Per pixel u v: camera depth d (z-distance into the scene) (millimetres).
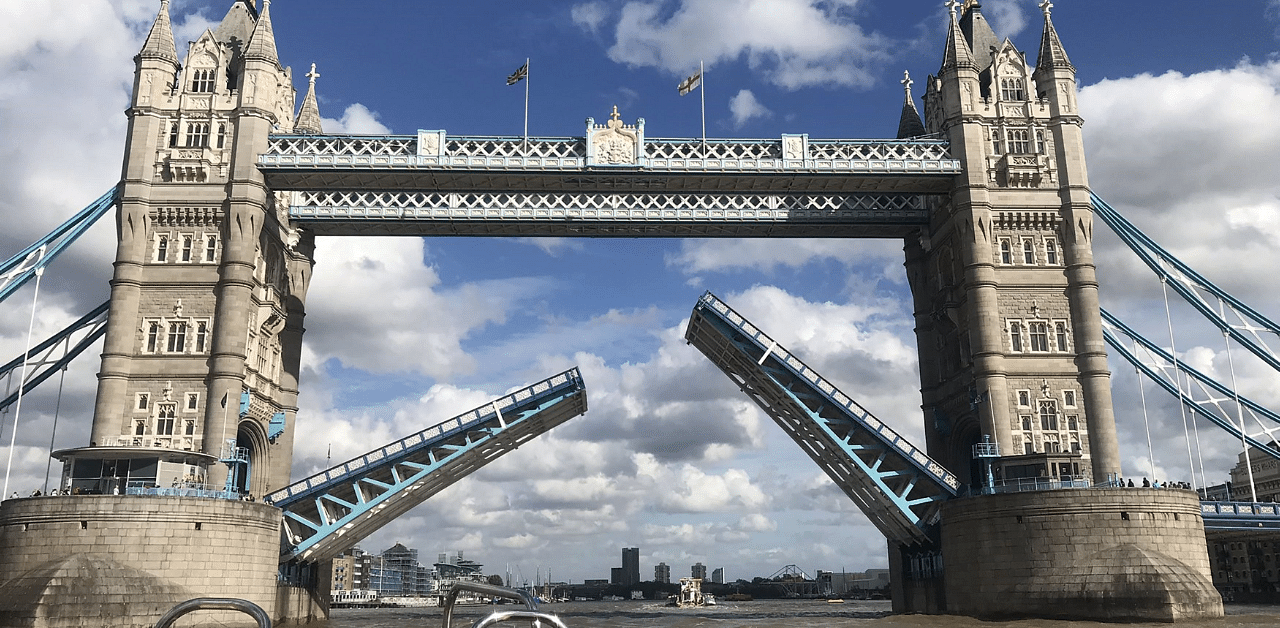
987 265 59812
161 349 56875
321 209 63969
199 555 47438
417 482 59875
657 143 61219
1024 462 54312
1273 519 57656
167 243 58688
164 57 61062
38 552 46188
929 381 67562
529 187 62969
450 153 60125
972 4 69188
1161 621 46219
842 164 60969
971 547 52125
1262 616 54125
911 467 57000
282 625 57844
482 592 9109
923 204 67375
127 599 44562
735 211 65188
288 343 66250
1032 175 61344
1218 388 60875
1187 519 50000
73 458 49969
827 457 64438
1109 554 48406
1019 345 59562
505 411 58500
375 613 101938
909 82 76312
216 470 54438
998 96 63000
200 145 59969
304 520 57062
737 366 62562
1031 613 49188
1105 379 58375
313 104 74688
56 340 58406
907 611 67125
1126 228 62406
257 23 62031
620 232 66125
